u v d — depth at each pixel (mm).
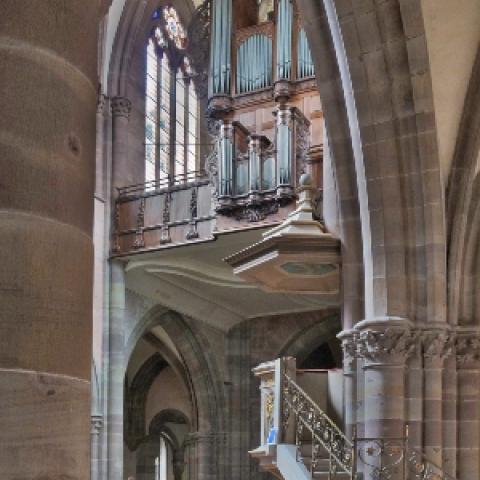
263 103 21609
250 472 27156
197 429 27453
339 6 12227
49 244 4043
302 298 25188
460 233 13141
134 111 24172
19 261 3938
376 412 12172
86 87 4379
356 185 13148
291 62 21172
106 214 22969
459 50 12945
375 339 12289
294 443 12383
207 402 27359
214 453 27234
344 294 13078
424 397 12398
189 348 26953
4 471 3783
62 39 4227
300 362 27812
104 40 23422
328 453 12031
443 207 12711
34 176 4031
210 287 25109
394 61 12273
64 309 4086
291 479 11711
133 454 32344
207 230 21422
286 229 13258
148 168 25500
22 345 3904
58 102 4164
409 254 12633
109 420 22375
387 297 12500
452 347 12836
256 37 21969
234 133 21141
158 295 24734
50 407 3967
